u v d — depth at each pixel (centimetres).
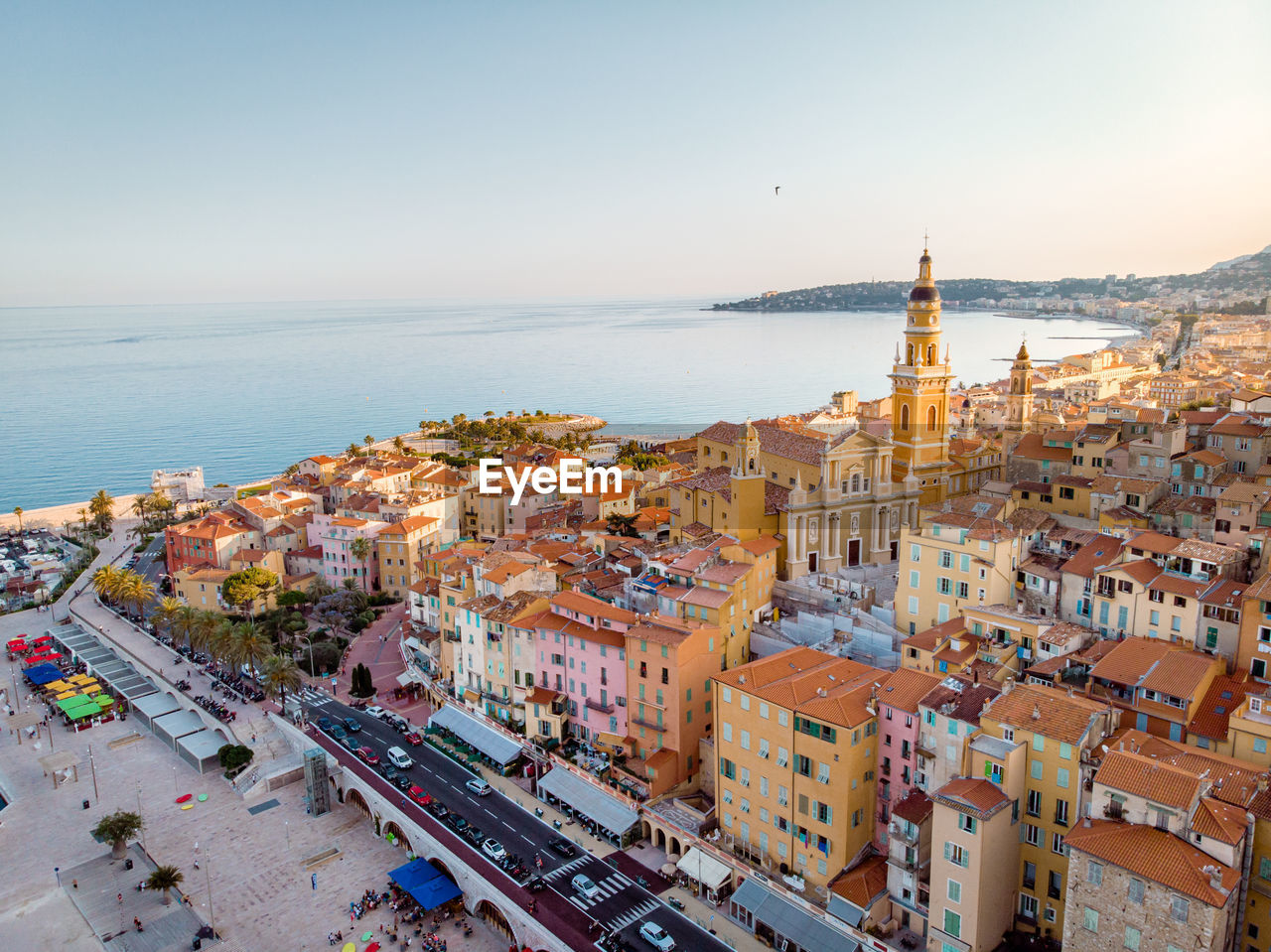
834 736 9194
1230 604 9331
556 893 10081
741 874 9956
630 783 11519
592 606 12962
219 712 15475
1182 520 12044
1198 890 6662
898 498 15400
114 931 10619
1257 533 10412
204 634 17162
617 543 17600
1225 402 19588
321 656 17262
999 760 8262
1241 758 8100
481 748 13300
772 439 16500
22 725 16162
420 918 10550
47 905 11169
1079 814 7969
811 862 9631
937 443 15912
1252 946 7256
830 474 14700
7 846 12481
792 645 12419
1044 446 15638
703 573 13025
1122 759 7662
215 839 12462
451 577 16850
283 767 14000
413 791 12362
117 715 16562
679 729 11438
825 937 8831
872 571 14900
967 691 9175
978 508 12794
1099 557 10862
